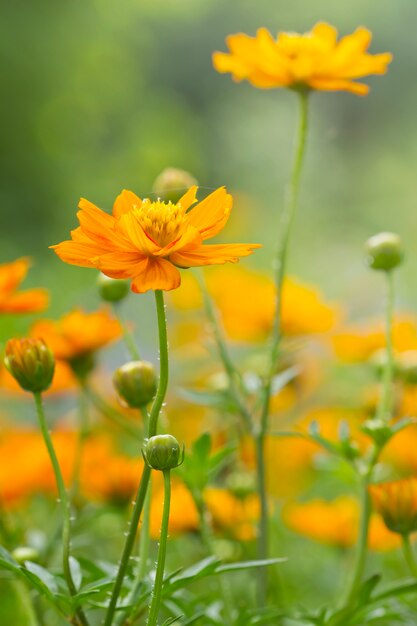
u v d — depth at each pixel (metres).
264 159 4.31
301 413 1.06
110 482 0.75
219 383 0.82
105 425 0.90
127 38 3.81
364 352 0.88
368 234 3.06
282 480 0.91
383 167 4.03
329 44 0.71
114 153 3.41
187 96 5.61
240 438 0.76
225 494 0.75
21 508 0.80
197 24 5.60
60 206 3.19
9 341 0.61
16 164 3.19
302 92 0.71
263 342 0.87
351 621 0.64
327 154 4.37
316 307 0.86
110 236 0.57
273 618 0.64
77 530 0.77
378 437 0.66
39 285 1.88
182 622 0.64
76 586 0.60
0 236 3.06
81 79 3.35
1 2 3.28
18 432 0.88
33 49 3.28
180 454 0.57
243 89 5.43
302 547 0.84
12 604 0.74
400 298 1.75
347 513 0.78
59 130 3.29
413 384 0.78
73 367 0.74
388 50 5.87
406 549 0.66
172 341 1.15
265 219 2.86
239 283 0.92
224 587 0.66
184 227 0.58
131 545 0.58
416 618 0.68
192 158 3.55
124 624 0.60
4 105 3.21
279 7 5.74
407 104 5.79
